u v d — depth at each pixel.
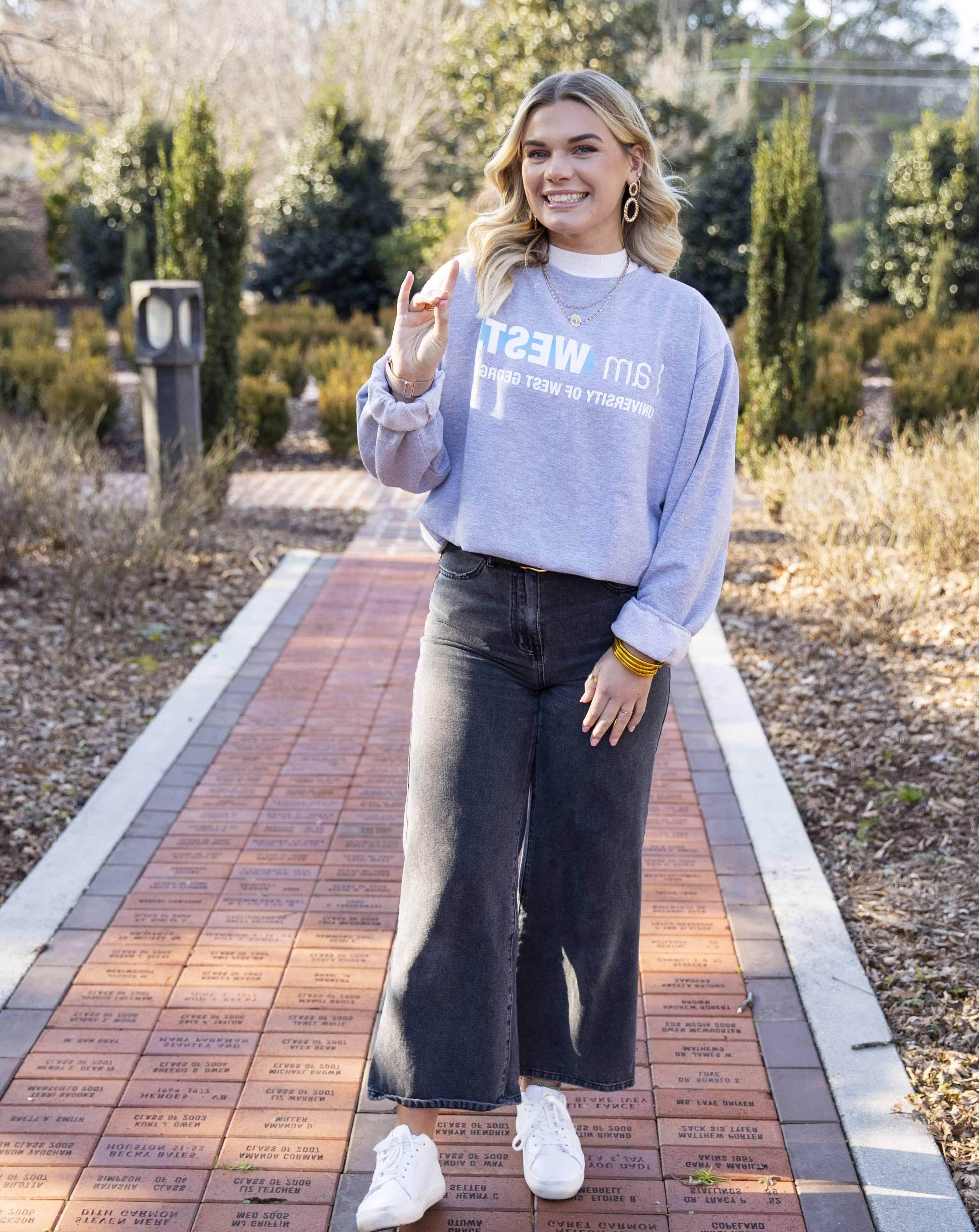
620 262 1.94
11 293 26.88
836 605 6.00
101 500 6.40
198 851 3.61
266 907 3.29
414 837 2.02
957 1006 2.81
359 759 4.29
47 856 3.54
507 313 1.92
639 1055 2.67
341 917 3.24
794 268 8.33
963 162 18.56
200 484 7.15
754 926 3.19
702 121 20.64
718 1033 2.74
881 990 2.91
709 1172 2.32
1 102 22.08
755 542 7.48
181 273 8.17
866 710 4.71
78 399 10.72
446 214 24.23
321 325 16.00
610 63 20.52
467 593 1.96
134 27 20.92
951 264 16.88
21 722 4.56
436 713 1.99
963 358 11.19
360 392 1.96
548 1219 2.21
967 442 7.03
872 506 6.46
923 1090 2.54
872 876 3.49
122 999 2.87
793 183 8.23
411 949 2.02
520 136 1.90
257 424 10.96
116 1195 2.26
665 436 1.93
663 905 3.30
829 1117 2.47
